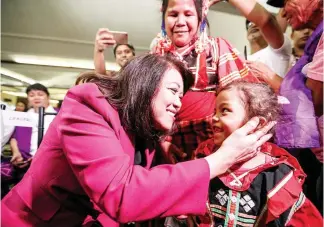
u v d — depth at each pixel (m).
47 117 1.33
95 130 0.51
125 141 0.56
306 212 0.62
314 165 0.81
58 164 0.56
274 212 0.57
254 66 0.86
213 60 0.77
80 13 1.25
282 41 0.90
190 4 0.74
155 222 0.71
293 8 0.84
